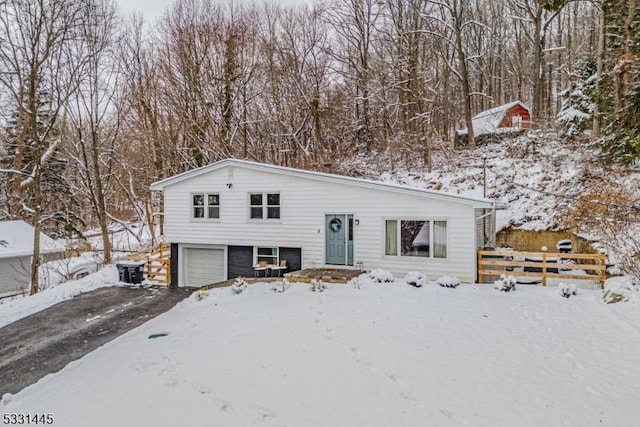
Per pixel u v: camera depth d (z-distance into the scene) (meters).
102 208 23.50
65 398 7.27
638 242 12.54
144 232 31.84
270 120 29.62
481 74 34.00
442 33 28.12
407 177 23.88
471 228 12.79
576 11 34.56
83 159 26.81
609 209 14.92
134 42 27.81
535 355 7.69
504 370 7.15
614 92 17.34
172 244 17.22
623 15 17.89
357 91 30.05
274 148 30.06
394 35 28.19
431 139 26.23
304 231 15.09
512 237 17.55
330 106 30.11
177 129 28.33
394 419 5.85
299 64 29.81
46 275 20.27
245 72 29.16
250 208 15.97
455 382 6.78
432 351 7.91
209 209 16.64
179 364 7.91
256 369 7.41
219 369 7.52
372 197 14.06
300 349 8.12
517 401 6.21
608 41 18.77
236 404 6.38
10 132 24.88
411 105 27.33
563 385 6.63
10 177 24.61
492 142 25.84
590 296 11.05
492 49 35.34
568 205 16.70
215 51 28.81
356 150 29.17
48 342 10.62
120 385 7.38
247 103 29.09
